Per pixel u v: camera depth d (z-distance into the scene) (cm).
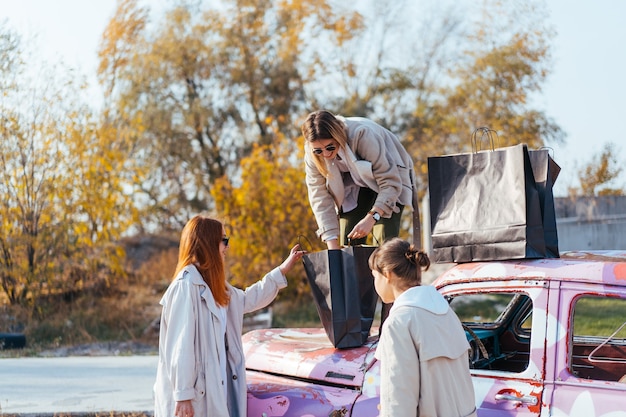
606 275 372
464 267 423
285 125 2861
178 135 2777
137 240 2297
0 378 916
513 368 491
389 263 365
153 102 2686
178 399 405
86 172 1595
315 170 529
